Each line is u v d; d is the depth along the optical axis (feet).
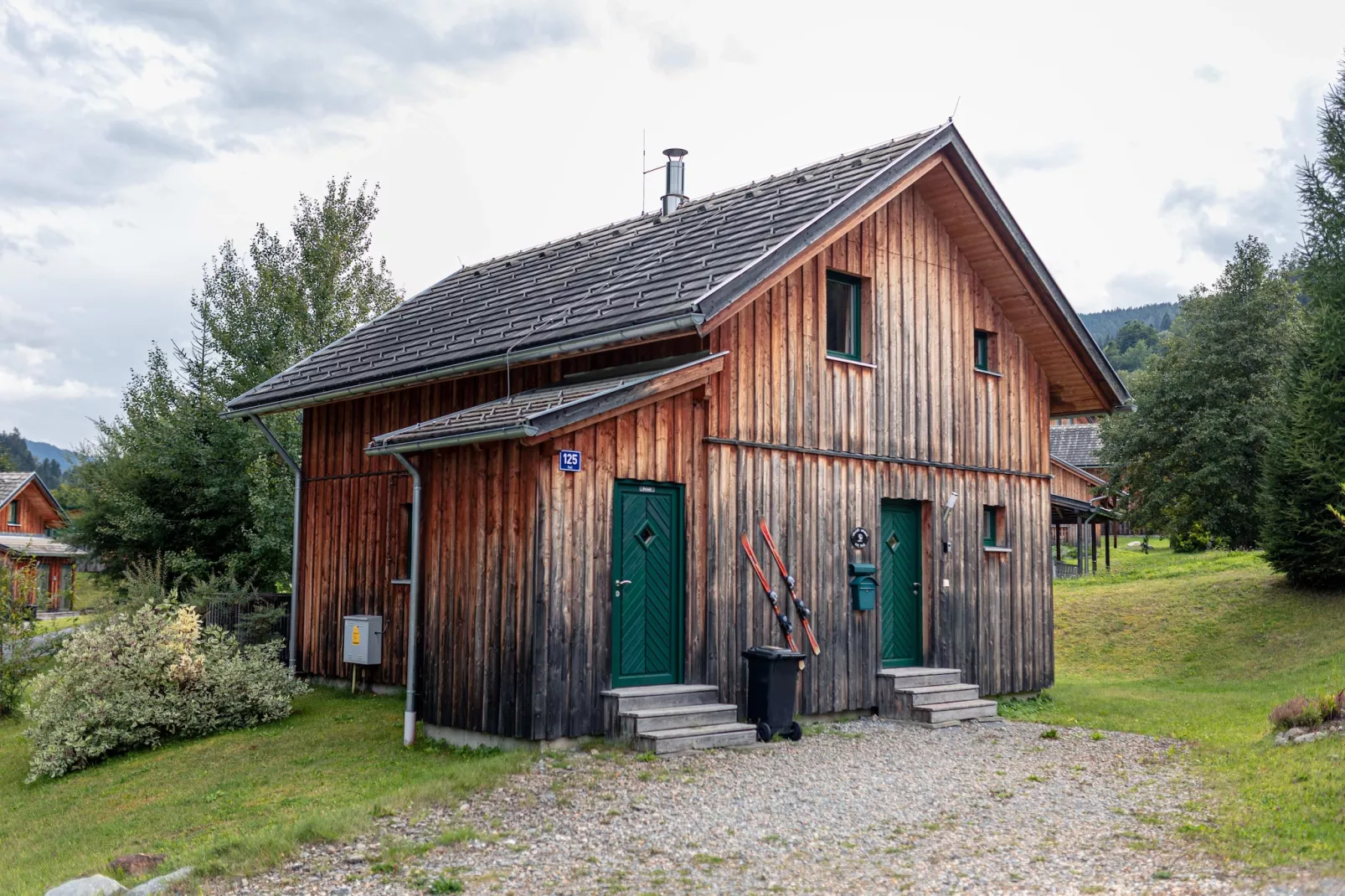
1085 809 27.55
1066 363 54.19
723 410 39.58
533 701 33.45
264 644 52.75
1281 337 123.03
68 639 46.19
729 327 39.78
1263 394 123.03
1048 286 50.06
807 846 24.53
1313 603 72.02
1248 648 67.77
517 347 39.60
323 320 87.30
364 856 24.16
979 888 21.24
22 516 154.71
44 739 43.14
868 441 45.11
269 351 83.56
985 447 50.75
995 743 38.22
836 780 31.12
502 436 33.37
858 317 45.83
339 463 54.03
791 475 41.81
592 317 38.78
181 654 45.55
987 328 51.60
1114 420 140.36
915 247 48.06
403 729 41.14
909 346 47.39
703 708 36.29
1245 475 123.44
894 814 27.32
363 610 51.31
